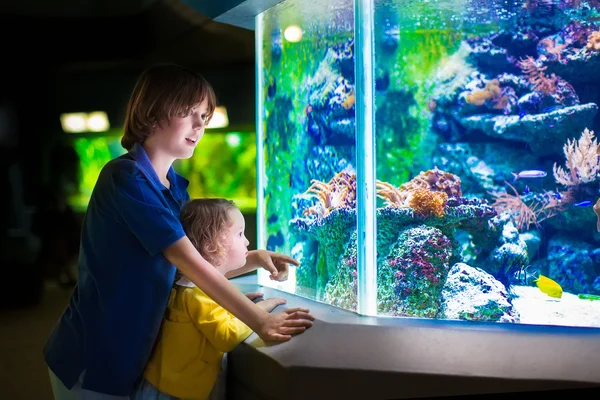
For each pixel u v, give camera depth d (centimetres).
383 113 219
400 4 213
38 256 870
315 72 234
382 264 217
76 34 1015
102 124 1045
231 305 181
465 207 219
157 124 193
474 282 215
